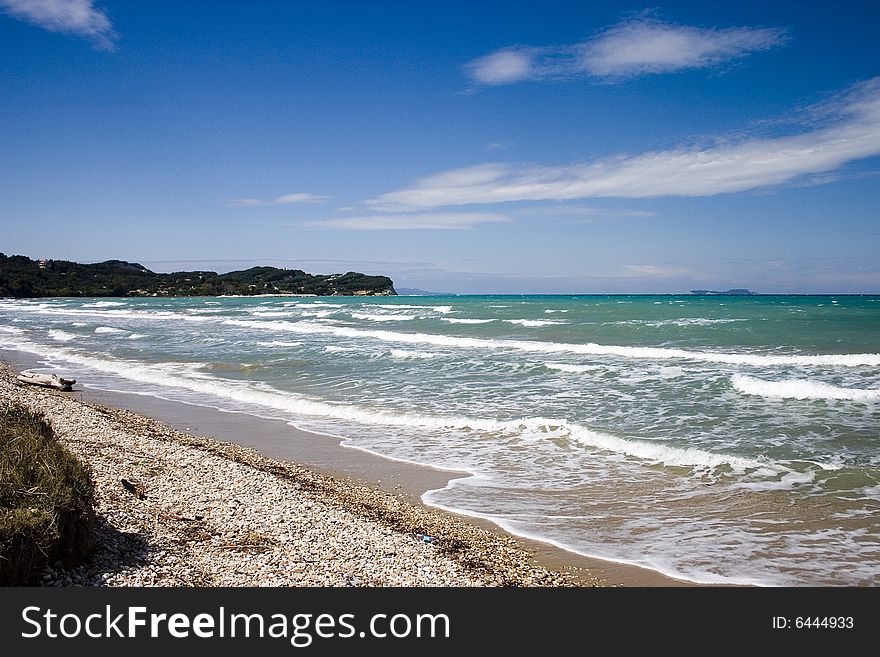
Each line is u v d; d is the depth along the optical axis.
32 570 5.54
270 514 8.20
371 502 9.55
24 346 34.94
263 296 185.75
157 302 123.94
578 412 15.58
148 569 6.17
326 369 23.81
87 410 14.97
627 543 8.05
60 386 20.02
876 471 10.62
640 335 33.84
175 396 19.20
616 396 17.45
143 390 20.30
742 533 8.30
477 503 9.62
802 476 10.49
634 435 13.28
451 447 12.95
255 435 14.16
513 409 16.12
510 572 7.12
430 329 41.16
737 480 10.40
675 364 23.27
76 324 52.22
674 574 7.16
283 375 22.69
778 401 16.44
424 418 15.41
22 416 9.12
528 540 8.17
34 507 5.78
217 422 15.53
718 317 46.91
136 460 10.24
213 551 6.85
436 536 8.17
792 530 8.37
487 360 24.98
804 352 25.84
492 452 12.51
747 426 13.84
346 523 8.09
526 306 73.50
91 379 22.81
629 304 78.69
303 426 15.04
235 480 9.71
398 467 11.61
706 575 7.13
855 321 41.22
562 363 23.53
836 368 21.78
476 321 47.03
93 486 6.93
